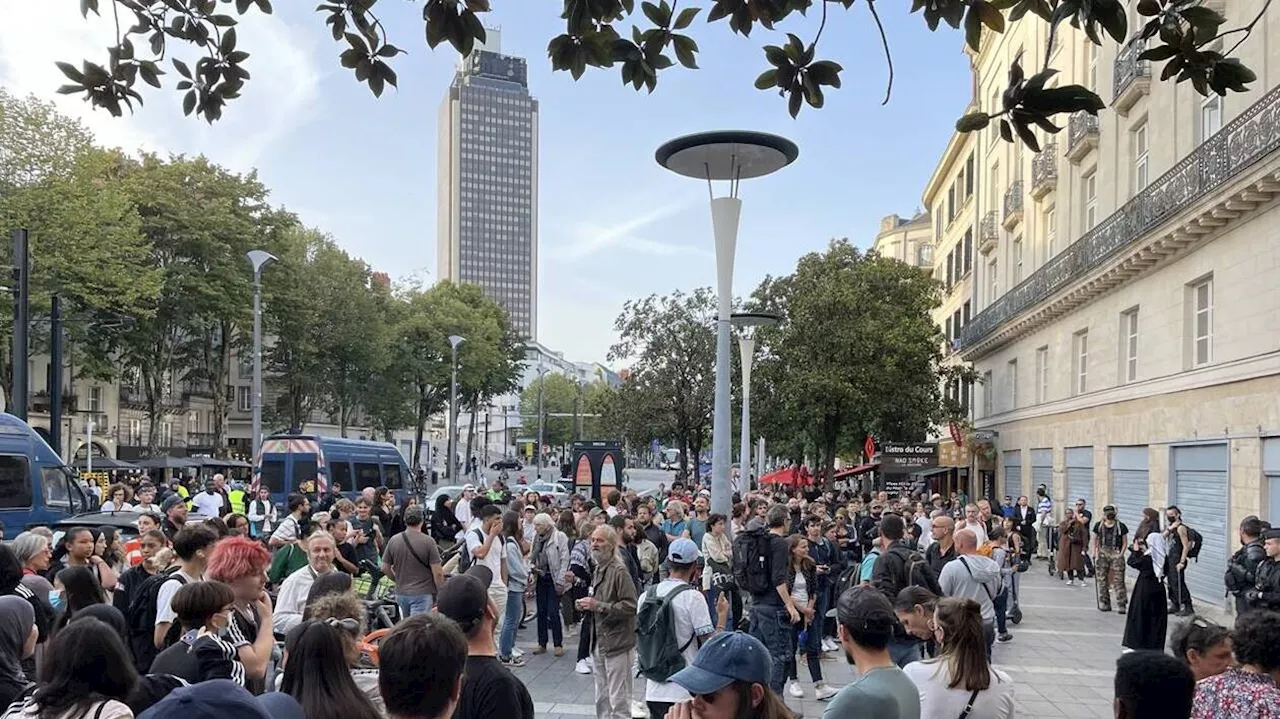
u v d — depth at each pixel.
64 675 3.41
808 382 29.52
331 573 5.62
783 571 7.85
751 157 12.70
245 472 42.25
